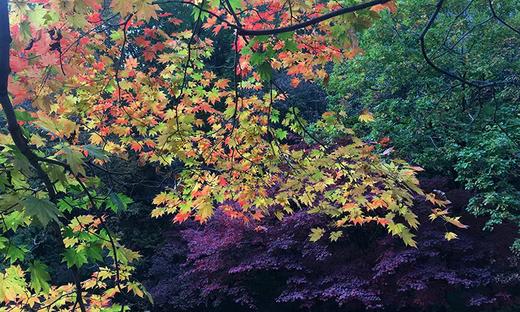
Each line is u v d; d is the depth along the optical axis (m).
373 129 7.41
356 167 2.56
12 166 1.53
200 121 3.24
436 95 6.71
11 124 1.37
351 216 2.96
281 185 3.19
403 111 7.26
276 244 7.39
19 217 1.62
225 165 3.23
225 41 8.98
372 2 1.57
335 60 2.70
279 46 2.40
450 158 7.07
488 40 6.89
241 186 3.22
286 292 7.44
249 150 3.34
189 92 3.11
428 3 7.18
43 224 1.30
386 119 7.59
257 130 3.14
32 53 1.94
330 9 2.40
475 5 6.91
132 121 3.09
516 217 6.34
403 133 7.21
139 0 1.76
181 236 9.27
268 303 8.15
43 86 2.04
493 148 6.19
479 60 6.53
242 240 7.89
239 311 8.59
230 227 8.01
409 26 7.51
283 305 8.05
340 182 3.60
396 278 7.11
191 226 9.73
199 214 3.28
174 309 8.45
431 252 6.88
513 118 6.31
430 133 7.23
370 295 6.84
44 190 1.68
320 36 2.58
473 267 7.14
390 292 7.16
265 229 7.20
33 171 1.55
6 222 1.63
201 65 3.18
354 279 7.15
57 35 2.12
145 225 9.87
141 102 3.12
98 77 2.94
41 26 1.91
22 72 1.94
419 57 6.86
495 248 7.08
